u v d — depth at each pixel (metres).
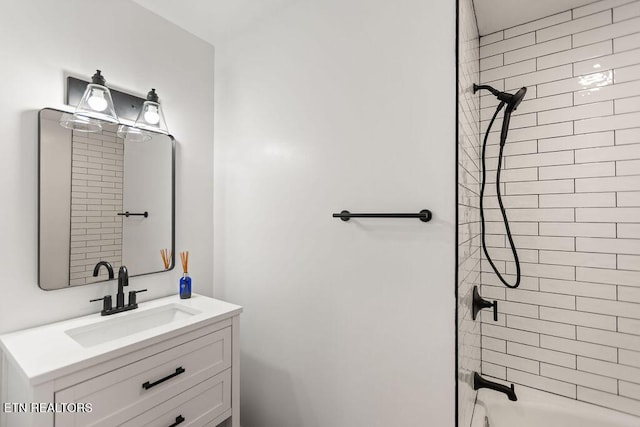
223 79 1.88
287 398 1.55
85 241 1.32
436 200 1.10
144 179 1.55
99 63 1.38
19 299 1.14
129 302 1.39
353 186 1.32
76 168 1.30
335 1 1.38
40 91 1.20
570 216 1.48
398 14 1.19
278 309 1.59
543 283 1.54
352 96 1.32
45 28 1.21
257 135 1.70
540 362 1.54
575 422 1.38
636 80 1.33
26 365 0.85
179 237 1.73
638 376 1.32
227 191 1.86
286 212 1.56
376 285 1.25
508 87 1.66
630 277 1.34
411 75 1.16
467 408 1.23
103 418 0.93
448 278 1.07
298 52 1.52
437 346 1.09
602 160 1.40
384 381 1.22
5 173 1.11
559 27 1.51
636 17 1.34
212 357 1.29
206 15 1.63
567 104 1.49
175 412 1.14
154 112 1.47
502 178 1.67
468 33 1.28
